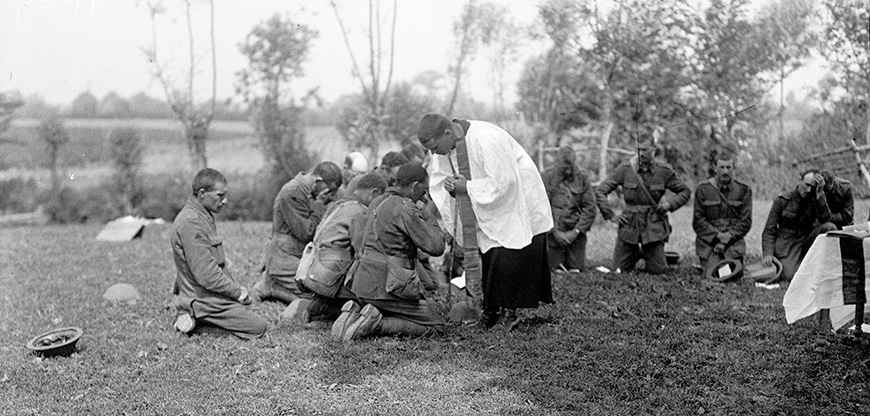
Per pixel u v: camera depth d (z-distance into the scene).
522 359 5.66
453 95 14.75
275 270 7.66
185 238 6.32
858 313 5.82
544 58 14.48
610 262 9.86
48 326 6.79
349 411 4.71
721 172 8.64
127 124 17.95
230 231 13.32
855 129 12.27
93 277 9.12
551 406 4.77
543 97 14.55
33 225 15.68
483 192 6.22
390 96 14.94
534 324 6.66
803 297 5.64
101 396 5.02
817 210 7.98
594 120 13.95
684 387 5.06
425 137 6.27
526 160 6.48
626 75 13.01
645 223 8.93
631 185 9.00
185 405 4.84
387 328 6.28
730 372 5.32
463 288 7.79
